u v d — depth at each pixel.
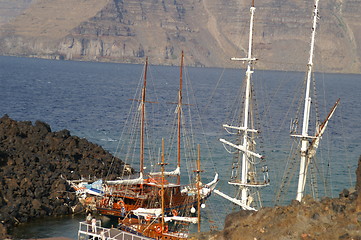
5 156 115.38
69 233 90.50
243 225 64.75
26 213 96.94
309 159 86.56
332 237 57.75
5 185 102.25
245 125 93.38
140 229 84.62
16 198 99.44
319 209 62.34
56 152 126.88
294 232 59.97
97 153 135.38
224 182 124.06
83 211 103.12
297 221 61.50
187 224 92.88
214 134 199.12
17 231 90.69
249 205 92.38
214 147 168.00
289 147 167.75
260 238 60.84
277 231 61.09
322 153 160.50
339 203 61.94
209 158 150.75
